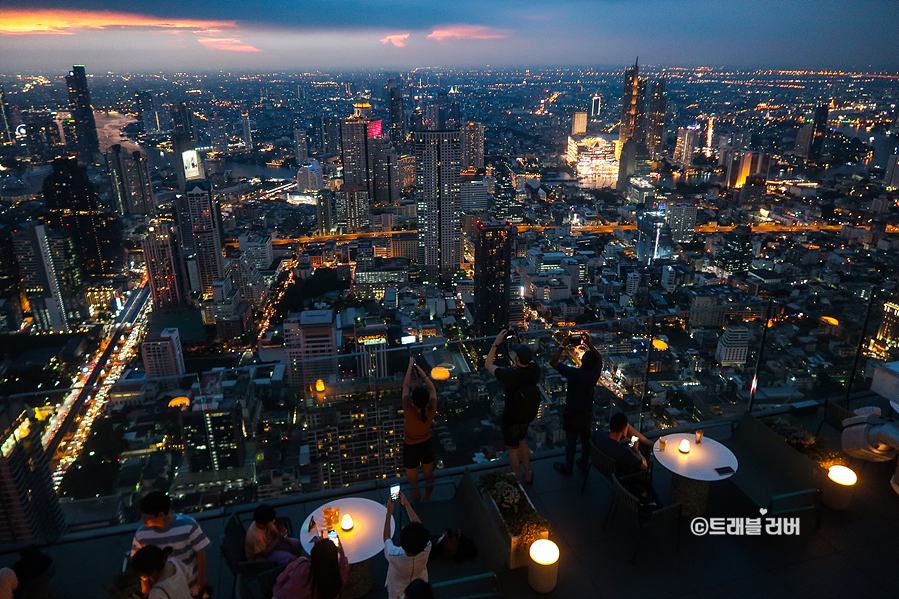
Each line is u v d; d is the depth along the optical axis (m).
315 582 4.12
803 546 5.77
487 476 5.99
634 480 5.99
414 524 4.56
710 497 6.50
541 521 5.48
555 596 5.15
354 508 5.72
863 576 5.39
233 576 5.41
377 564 5.59
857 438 6.66
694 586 5.29
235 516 5.49
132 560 4.12
